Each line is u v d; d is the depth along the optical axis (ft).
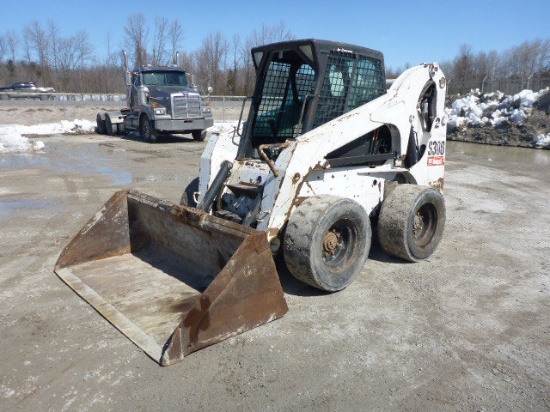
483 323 13.23
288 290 15.03
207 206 15.61
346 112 16.30
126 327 12.28
